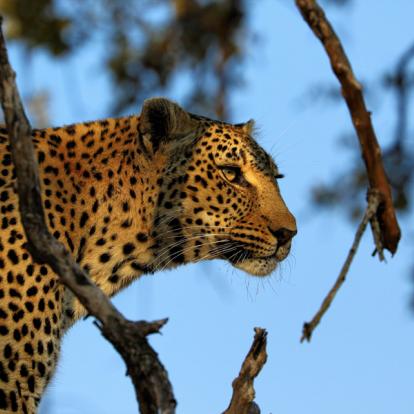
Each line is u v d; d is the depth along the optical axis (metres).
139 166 12.08
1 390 10.88
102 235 11.95
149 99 11.90
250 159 12.38
